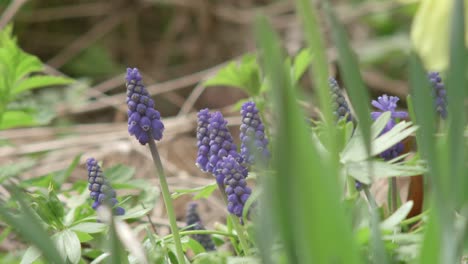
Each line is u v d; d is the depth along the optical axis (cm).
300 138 117
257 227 120
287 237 118
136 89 138
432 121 121
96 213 143
